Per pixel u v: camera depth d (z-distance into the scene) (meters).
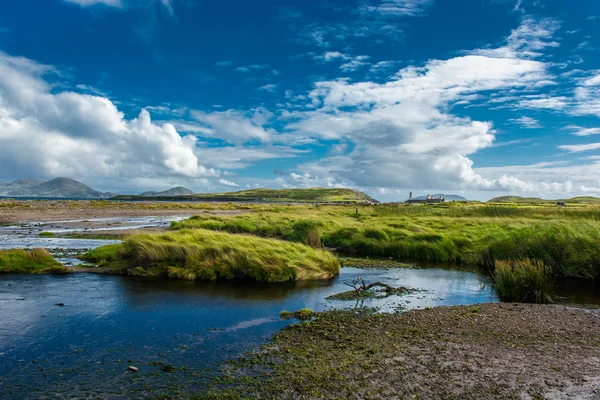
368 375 7.03
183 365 7.44
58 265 16.66
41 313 10.62
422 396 6.25
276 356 7.93
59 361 7.56
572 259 17.56
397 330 9.75
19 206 76.12
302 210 56.56
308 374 7.04
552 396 6.28
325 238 27.73
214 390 6.41
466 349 8.44
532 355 8.12
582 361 7.82
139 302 11.96
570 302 13.27
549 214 43.34
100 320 10.16
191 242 17.75
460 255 22.25
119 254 17.75
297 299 12.89
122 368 7.27
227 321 10.34
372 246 24.91
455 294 14.25
